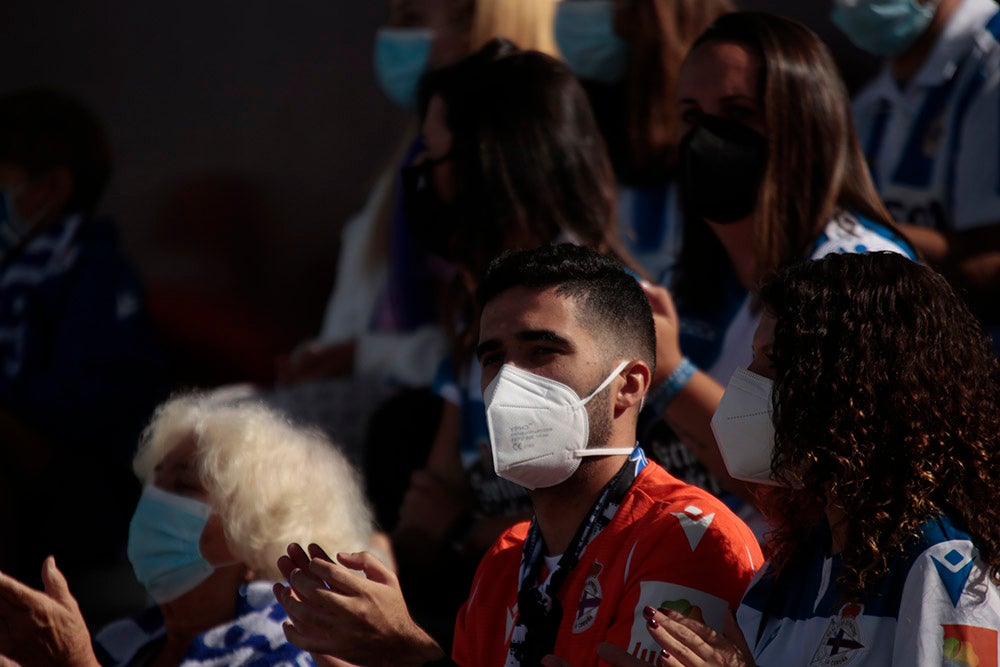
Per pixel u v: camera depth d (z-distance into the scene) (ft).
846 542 28.37
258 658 36.11
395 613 30.19
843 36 70.28
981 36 51.49
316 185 94.79
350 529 38.73
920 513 27.53
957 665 26.25
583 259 33.32
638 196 55.26
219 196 96.27
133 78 99.40
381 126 93.61
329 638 30.12
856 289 29.17
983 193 50.62
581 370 32.27
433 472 54.34
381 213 70.79
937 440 27.96
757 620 30.19
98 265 65.00
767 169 42.63
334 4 94.63
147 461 39.04
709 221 44.57
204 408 39.01
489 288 33.71
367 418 61.57
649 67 55.67
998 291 49.39
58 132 65.92
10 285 64.75
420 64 65.26
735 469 31.53
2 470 61.77
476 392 50.14
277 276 94.48
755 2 72.79
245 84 96.84
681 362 40.11
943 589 26.78
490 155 47.78
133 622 40.40
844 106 43.57
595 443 32.48
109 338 64.13
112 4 99.60
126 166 98.48
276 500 37.22
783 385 29.07
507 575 34.88
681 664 27.55
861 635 27.53
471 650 34.76
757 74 42.91
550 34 63.82
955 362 28.68
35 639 33.81
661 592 30.73
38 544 62.44
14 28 102.27
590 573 32.04
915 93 52.39
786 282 30.07
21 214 65.77
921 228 50.49
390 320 66.49
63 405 62.90
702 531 31.42
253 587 37.17
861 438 28.19
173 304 94.38
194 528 37.29
